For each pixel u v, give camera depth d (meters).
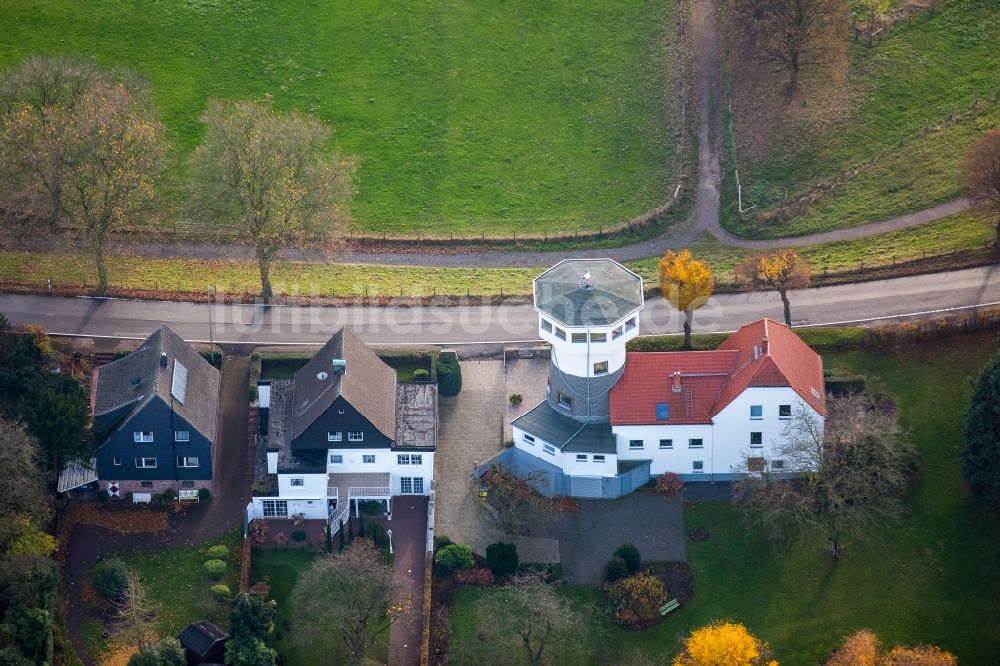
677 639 122.00
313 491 130.50
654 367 132.88
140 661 114.75
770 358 128.25
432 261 165.88
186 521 130.62
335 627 120.31
